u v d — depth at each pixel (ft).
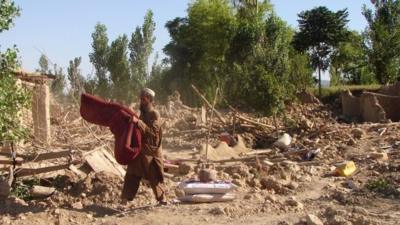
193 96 179.01
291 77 129.08
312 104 120.37
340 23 167.84
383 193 34.47
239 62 155.22
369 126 74.84
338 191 36.40
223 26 175.42
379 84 167.84
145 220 28.66
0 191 34.55
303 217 28.40
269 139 74.54
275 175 43.80
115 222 28.55
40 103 64.59
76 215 30.40
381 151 56.54
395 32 165.68
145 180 32.86
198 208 30.76
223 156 61.11
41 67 65.87
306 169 47.09
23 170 38.55
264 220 28.48
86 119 31.48
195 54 182.80
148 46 179.63
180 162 50.55
